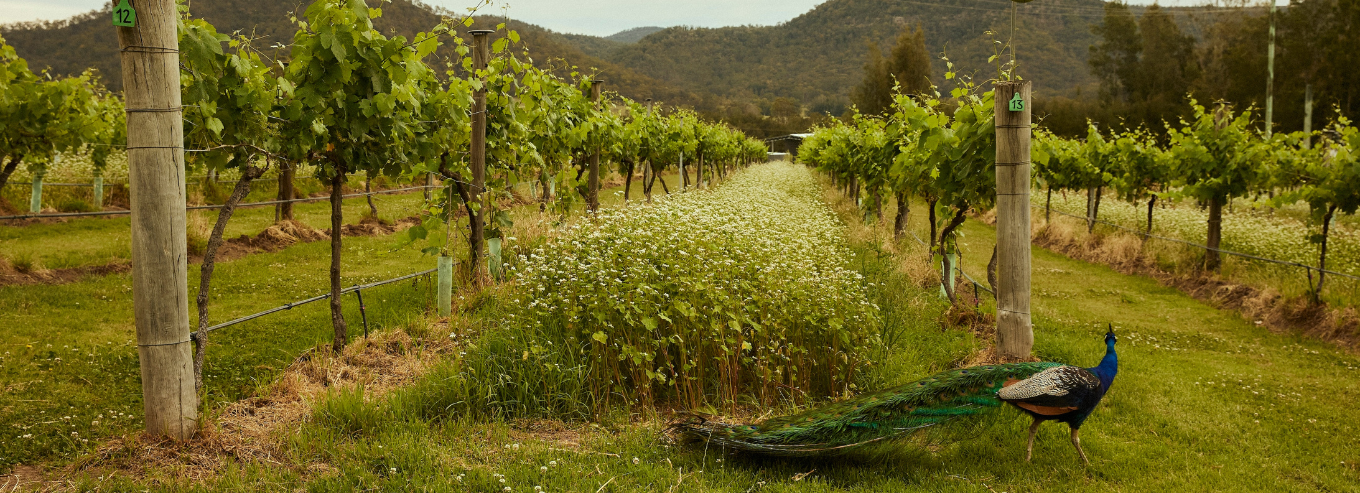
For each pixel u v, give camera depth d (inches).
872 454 190.2
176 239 175.2
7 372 236.5
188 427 180.4
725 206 486.9
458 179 347.3
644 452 191.5
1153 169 587.5
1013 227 242.8
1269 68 1010.7
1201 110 493.4
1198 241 560.7
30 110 419.8
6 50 394.3
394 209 738.8
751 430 187.6
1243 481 190.2
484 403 213.9
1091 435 218.1
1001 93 240.2
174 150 171.9
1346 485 189.5
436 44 256.2
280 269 438.3
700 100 5861.2
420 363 245.4
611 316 237.1
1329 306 349.7
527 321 246.5
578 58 4232.3
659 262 280.1
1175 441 219.1
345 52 228.1
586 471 178.5
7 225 539.2
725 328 240.2
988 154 297.1
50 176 684.1
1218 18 2171.5
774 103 5152.6
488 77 355.9
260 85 225.8
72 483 159.9
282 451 182.1
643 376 227.9
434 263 470.9
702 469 181.0
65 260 423.2
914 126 337.4
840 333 245.9
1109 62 2402.8
